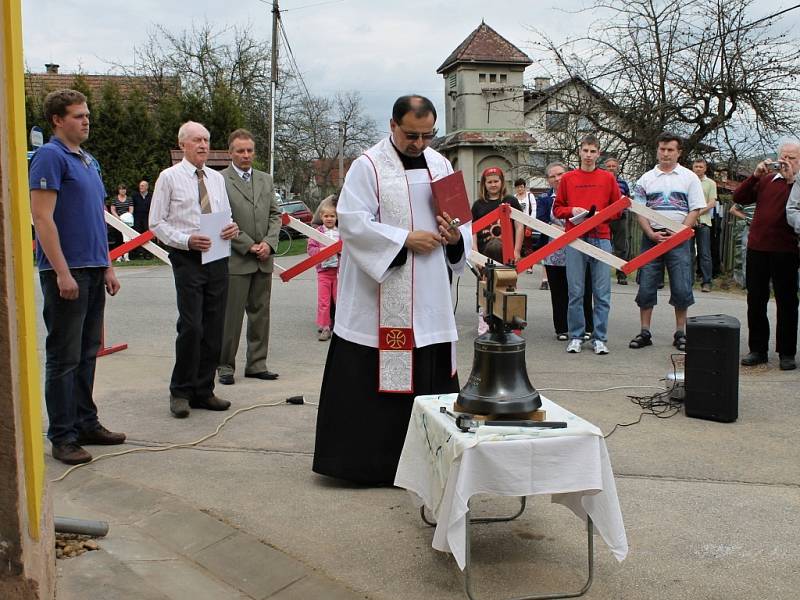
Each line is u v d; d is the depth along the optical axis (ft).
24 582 8.26
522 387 10.80
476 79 111.55
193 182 18.45
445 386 14.42
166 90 118.21
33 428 8.68
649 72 62.28
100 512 12.98
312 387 21.63
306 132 141.90
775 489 14.10
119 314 34.37
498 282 10.78
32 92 91.15
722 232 45.06
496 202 26.94
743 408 19.16
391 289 13.73
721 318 18.29
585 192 24.91
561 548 11.80
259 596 10.46
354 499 13.66
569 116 65.00
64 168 14.52
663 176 25.67
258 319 22.57
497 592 10.50
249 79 126.52
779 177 22.33
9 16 8.24
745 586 10.71
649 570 11.12
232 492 13.97
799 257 22.40
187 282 18.38
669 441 16.72
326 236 25.34
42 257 14.71
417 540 12.06
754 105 59.16
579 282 25.41
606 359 24.76
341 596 10.41
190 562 11.39
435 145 118.93
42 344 26.91
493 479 9.80
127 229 24.76
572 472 9.98
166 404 19.90
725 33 59.06
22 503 8.28
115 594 10.12
